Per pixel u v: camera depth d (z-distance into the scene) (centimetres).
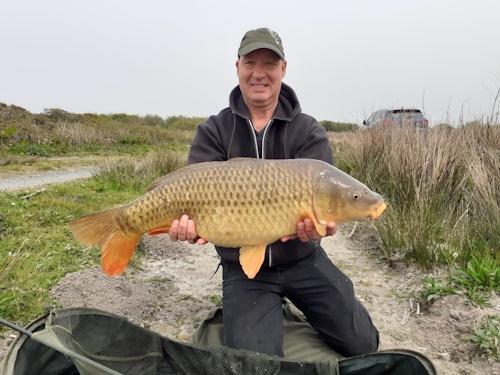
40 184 408
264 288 132
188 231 111
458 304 151
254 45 133
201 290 176
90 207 285
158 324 151
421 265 183
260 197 108
